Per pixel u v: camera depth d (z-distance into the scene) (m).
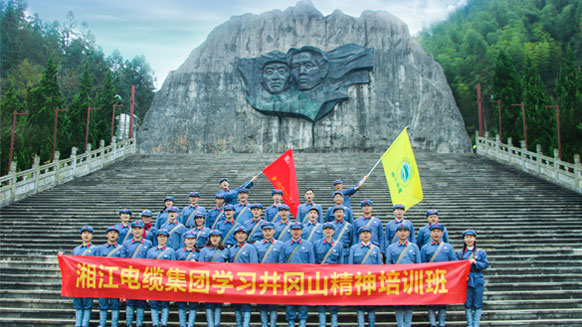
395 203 9.44
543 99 27.42
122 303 8.63
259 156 22.97
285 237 9.12
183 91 29.95
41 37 58.16
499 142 22.31
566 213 14.59
